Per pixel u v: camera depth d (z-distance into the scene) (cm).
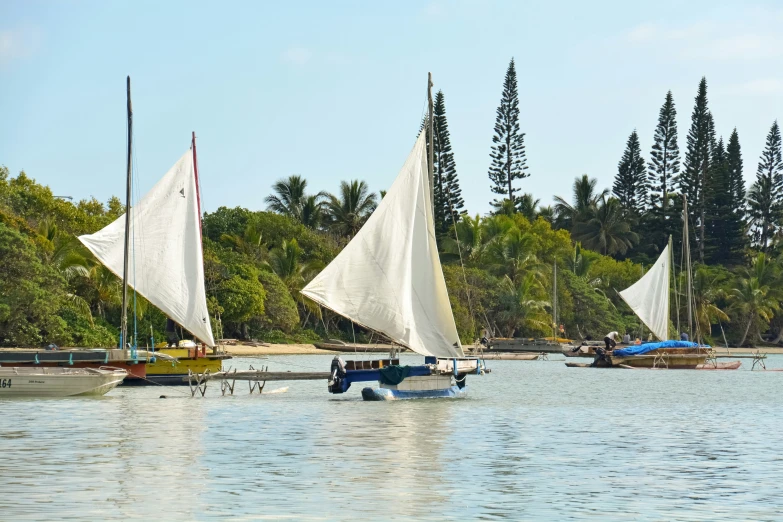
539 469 3216
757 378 8794
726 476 3134
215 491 2761
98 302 9675
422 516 2505
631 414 5141
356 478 2989
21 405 4984
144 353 6147
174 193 6266
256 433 4006
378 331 5275
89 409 4856
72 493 2706
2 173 11125
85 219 11012
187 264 6284
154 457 3341
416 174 5288
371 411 4938
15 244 8344
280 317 12062
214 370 6444
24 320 8319
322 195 15150
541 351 13500
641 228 19450
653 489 2905
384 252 5284
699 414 5194
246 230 13112
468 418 4706
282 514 2492
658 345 10438
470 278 14325
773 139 19662
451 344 5253
